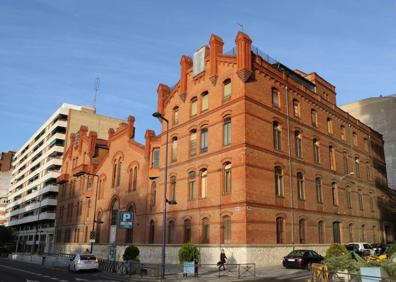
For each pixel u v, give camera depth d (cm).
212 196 2920
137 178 4044
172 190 3434
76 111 8919
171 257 3219
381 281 1195
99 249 4512
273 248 2714
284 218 2903
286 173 3047
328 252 2314
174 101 3666
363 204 4175
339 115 4106
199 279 2070
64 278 2325
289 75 3469
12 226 11100
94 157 5300
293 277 2078
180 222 3216
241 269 2459
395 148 6519
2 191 14538
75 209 5469
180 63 3638
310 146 3447
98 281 2125
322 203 3419
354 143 4347
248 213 2609
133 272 2509
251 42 2983
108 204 4541
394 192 5025
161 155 3697
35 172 9806
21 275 2530
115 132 4759
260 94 2988
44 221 8788
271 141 2980
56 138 8744
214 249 2767
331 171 3681
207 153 3067
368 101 7019
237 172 2733
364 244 3120
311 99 3634
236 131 2825
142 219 3788
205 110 3212
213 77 3141
